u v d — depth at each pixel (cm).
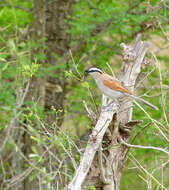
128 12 1752
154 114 1369
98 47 1909
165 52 1678
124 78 1123
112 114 916
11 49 826
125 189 1470
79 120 1631
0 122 975
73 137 980
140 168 1051
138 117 1375
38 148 1097
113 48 1864
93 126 962
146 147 902
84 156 795
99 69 1159
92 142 814
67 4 1764
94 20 1720
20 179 902
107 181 895
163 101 1017
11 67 1195
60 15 1748
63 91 1720
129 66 1141
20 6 1839
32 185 1320
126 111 1043
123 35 1842
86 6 1919
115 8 1706
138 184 1387
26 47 1271
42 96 1535
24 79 876
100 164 830
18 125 1133
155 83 1425
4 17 1633
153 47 1619
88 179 901
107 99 1220
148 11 1623
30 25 1812
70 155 881
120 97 1095
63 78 1706
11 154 1225
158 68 1033
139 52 1169
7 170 1220
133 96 1077
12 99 1241
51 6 1728
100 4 1784
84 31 1703
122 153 960
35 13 1712
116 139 939
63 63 1598
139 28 1661
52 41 1755
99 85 1130
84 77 1082
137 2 1792
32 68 857
